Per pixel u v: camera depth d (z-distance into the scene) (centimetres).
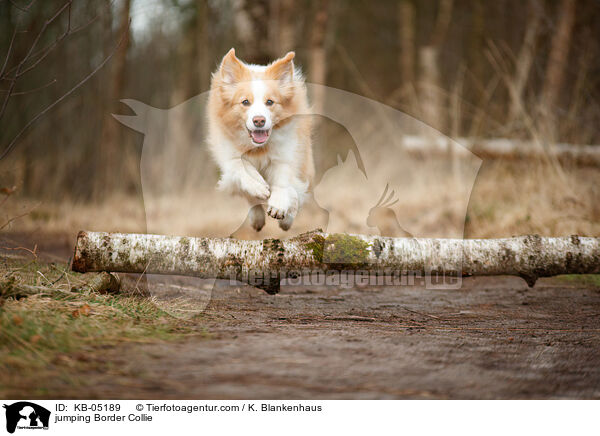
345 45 3388
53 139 2300
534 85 1888
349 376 438
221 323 616
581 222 1148
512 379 447
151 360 456
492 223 1241
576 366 488
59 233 1472
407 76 2817
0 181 1462
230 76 738
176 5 2772
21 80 2189
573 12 1791
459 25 3142
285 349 505
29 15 1886
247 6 1619
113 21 2212
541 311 765
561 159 1403
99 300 632
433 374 452
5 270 716
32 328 479
